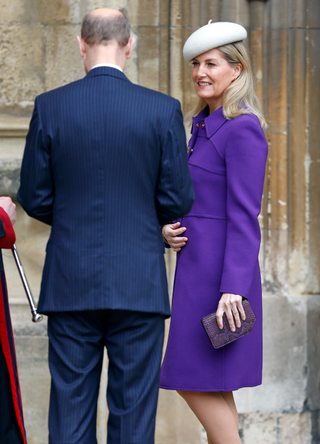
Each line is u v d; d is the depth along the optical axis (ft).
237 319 22.22
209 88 24.17
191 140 24.80
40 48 33.32
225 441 23.63
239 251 22.25
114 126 18.31
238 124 22.86
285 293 34.91
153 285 18.83
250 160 22.53
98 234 18.35
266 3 34.71
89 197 18.44
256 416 33.91
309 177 35.27
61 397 18.69
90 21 19.61
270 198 35.04
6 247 20.47
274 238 35.04
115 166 18.37
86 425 18.80
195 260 23.52
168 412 33.30
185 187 19.42
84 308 18.29
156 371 19.24
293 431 34.40
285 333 34.42
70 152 18.38
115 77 19.04
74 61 33.45
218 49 23.97
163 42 33.76
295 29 34.73
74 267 18.40
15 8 33.12
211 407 23.77
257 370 24.30
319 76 35.17
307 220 35.24
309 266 35.22
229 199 22.74
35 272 33.63
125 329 18.90
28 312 33.19
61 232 18.79
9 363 20.79
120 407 19.01
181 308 23.68
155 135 18.76
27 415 32.96
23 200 19.60
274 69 34.86
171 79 33.71
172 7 33.50
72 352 18.85
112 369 19.48
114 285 18.25
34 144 18.94
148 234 19.01
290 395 34.40
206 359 23.17
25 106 33.30
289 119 35.06
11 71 33.22
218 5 33.88
